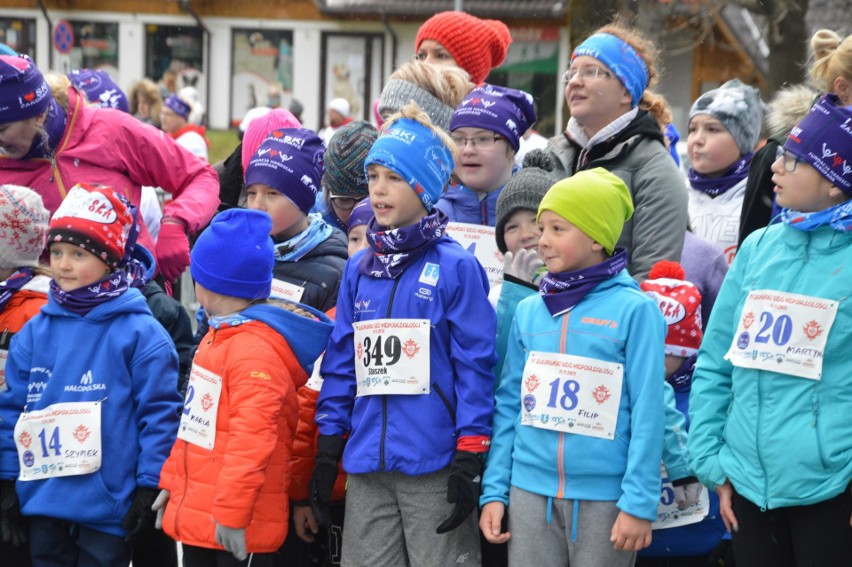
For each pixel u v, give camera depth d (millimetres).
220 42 36094
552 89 31188
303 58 35844
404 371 4727
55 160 5867
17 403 5227
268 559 4906
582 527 4523
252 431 4695
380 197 4852
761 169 5895
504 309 5145
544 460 4578
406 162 4820
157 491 5105
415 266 4840
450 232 5742
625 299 4594
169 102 14906
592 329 4582
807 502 4250
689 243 6035
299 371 4953
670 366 5148
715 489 4617
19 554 5312
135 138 6020
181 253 6066
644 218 5602
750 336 4453
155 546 5504
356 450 4801
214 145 35469
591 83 5738
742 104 7031
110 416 5117
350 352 4945
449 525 4531
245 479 4652
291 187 5406
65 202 5184
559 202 4625
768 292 4449
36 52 36562
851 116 4332
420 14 34000
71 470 5051
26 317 5438
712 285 5941
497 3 31016
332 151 6078
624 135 5758
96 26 36344
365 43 35438
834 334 4273
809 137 4375
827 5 21688
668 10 17125
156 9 36062
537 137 10555
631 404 4527
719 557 5281
